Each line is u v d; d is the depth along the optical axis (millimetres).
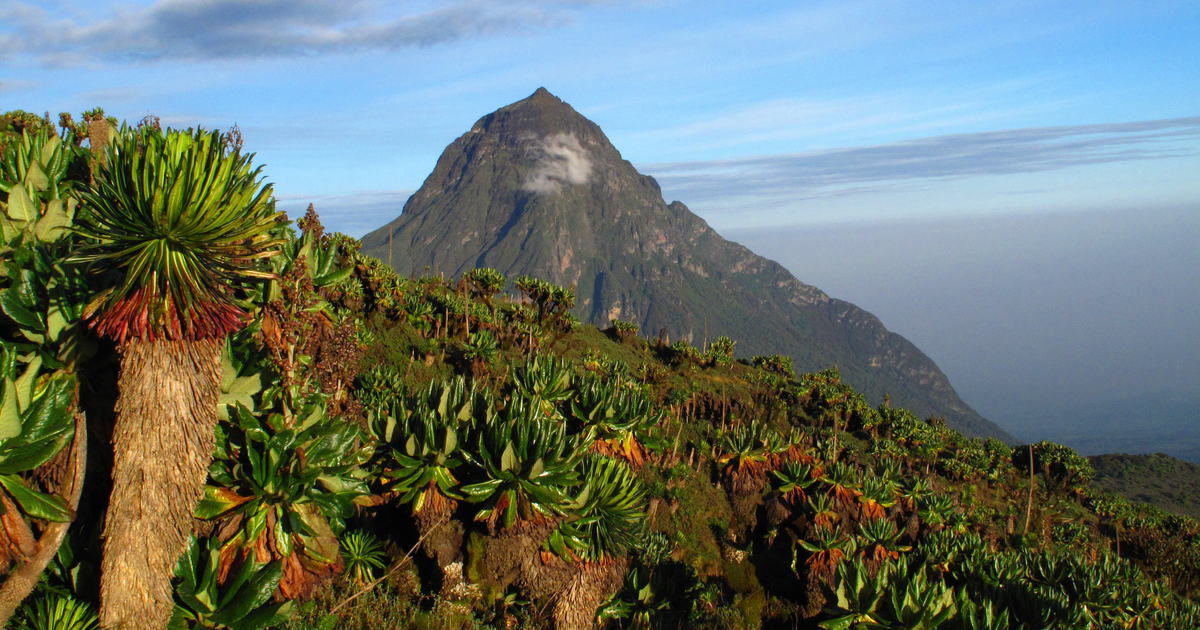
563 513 8234
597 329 49250
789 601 15383
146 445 4055
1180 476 91062
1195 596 27641
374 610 7266
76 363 4742
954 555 16234
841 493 18016
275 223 4441
